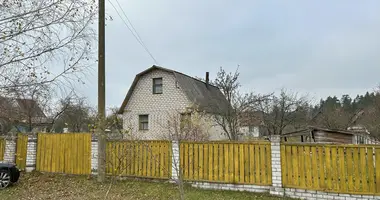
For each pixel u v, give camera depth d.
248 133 19.31
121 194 7.68
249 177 8.02
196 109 17.16
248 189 7.99
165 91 19.98
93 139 10.03
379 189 6.69
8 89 4.76
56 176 9.98
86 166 9.98
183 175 8.71
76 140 10.27
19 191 7.99
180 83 19.50
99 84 9.34
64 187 8.50
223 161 8.38
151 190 8.06
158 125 19.52
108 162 9.55
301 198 7.36
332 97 42.03
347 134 15.09
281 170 7.66
